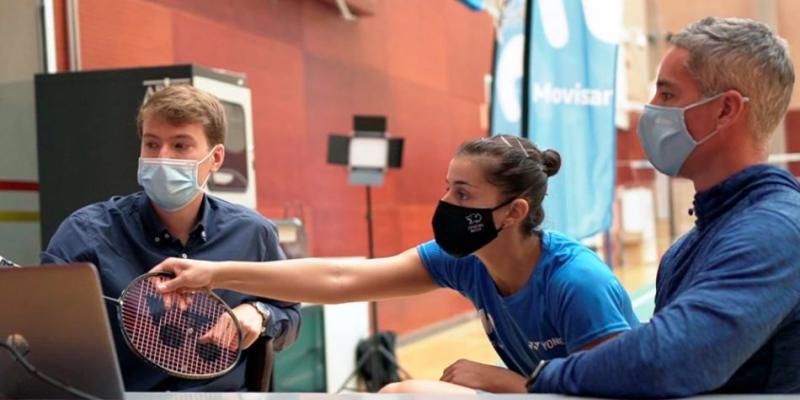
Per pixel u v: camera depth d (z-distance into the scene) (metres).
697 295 1.17
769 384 1.25
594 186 3.72
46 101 3.17
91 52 3.68
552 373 1.25
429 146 8.02
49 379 1.19
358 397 1.25
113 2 3.85
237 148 3.35
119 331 1.96
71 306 1.19
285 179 5.60
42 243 3.17
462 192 1.64
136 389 1.96
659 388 1.14
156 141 2.03
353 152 5.11
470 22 9.06
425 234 7.88
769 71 1.31
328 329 4.54
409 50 7.66
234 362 1.55
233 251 2.12
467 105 8.98
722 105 1.33
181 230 2.09
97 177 3.12
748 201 1.29
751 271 1.17
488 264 1.73
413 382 1.45
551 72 3.62
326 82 6.21
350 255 6.50
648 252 12.95
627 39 11.91
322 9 6.18
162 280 1.59
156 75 3.08
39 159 3.17
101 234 2.04
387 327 6.66
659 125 1.39
